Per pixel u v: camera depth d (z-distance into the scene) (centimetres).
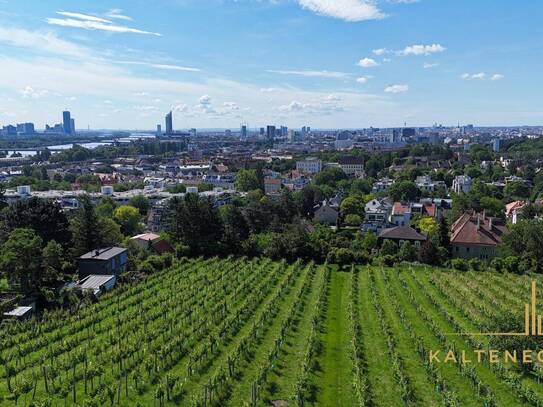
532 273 7681
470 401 3888
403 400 3916
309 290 7038
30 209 8169
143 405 3781
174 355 4622
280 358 4691
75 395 3869
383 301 6481
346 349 4947
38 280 6625
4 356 4619
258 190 15825
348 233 11188
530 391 3831
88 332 5153
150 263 8094
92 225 8444
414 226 11056
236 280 7444
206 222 9300
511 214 13012
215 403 3834
